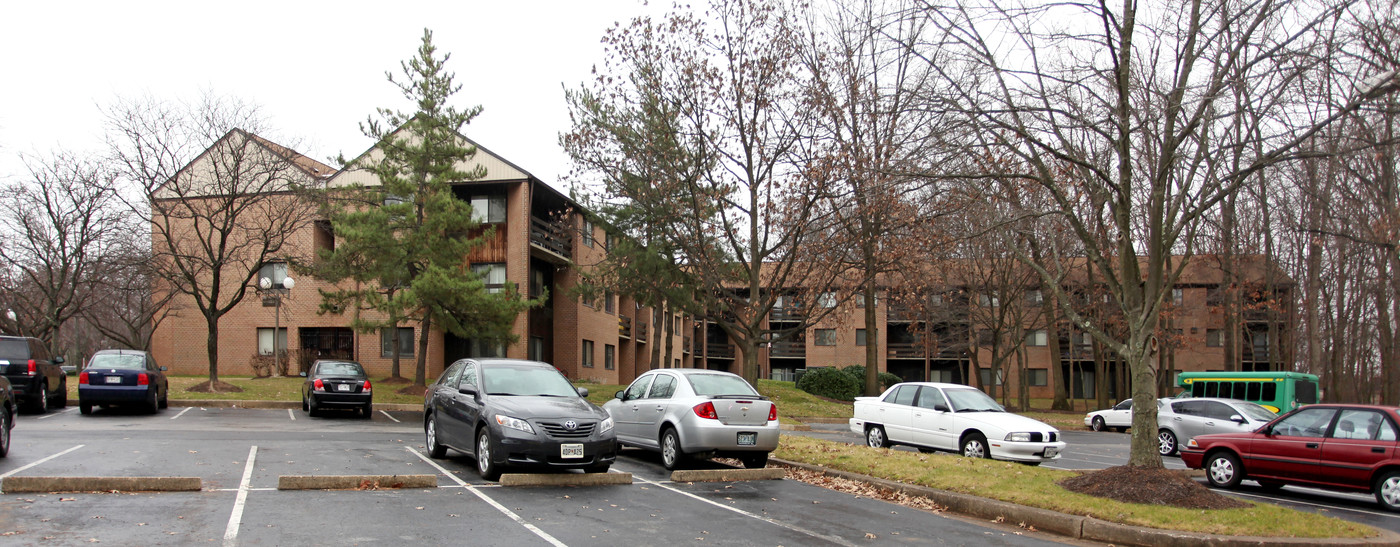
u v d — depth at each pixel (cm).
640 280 2522
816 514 1053
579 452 1175
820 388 4053
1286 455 1376
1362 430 1307
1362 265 2975
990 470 1299
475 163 3588
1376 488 1263
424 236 2861
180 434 1678
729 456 1422
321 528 854
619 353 4866
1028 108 1134
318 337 3741
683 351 5688
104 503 934
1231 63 1068
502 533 867
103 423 1858
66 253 3297
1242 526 957
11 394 1312
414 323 3597
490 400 1226
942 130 1200
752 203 2186
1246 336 4828
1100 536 969
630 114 2181
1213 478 1477
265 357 3609
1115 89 1198
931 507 1145
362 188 2920
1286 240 3048
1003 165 1380
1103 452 2138
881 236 2186
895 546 895
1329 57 1037
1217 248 2938
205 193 3136
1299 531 952
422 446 1616
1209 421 2028
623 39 2119
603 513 995
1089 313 3831
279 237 3394
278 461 1319
